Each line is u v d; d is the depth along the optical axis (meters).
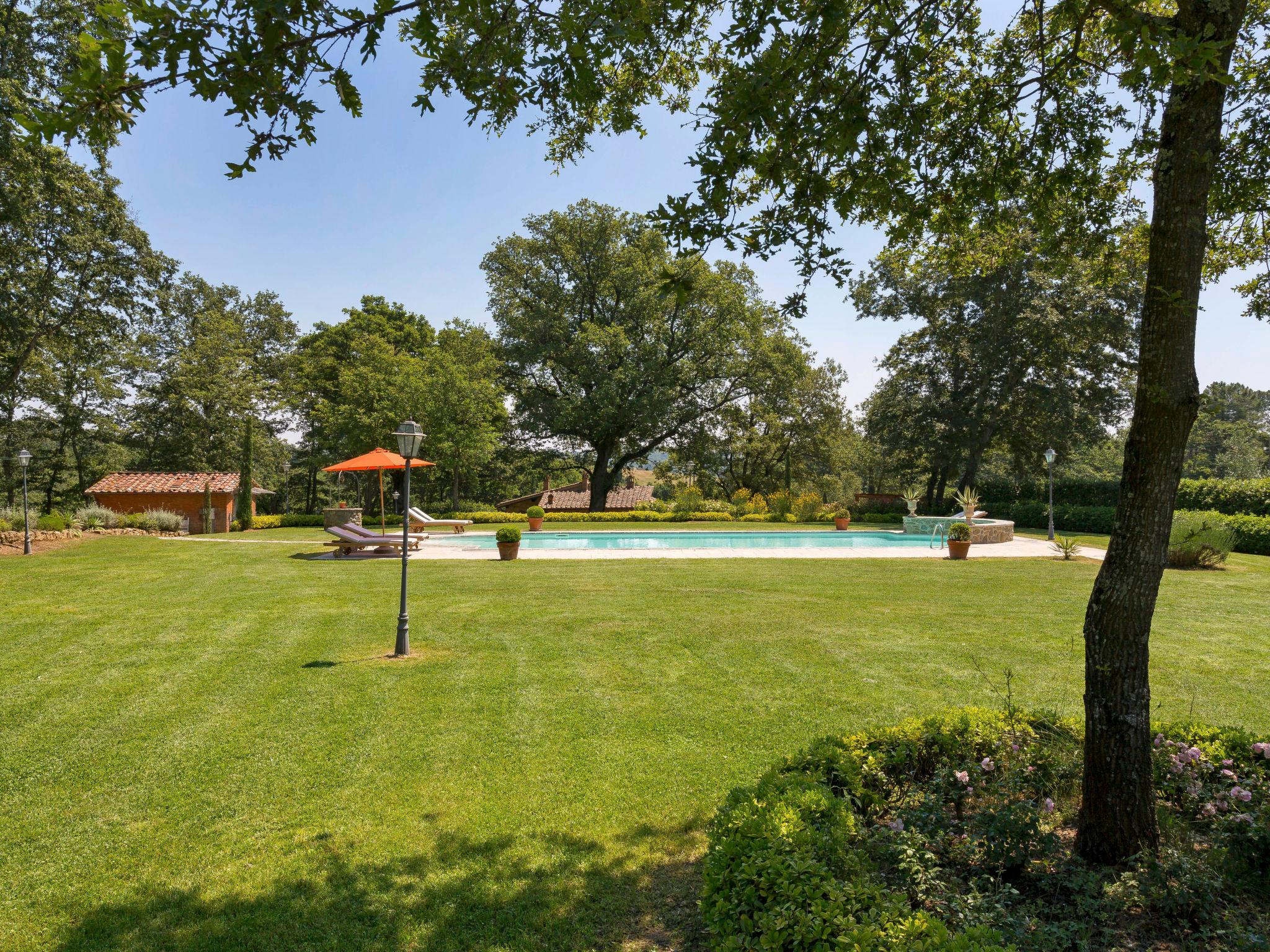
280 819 3.87
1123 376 27.58
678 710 5.49
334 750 4.77
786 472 41.94
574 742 4.89
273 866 3.39
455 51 2.66
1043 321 25.39
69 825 3.81
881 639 7.69
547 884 3.21
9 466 30.09
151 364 35.59
